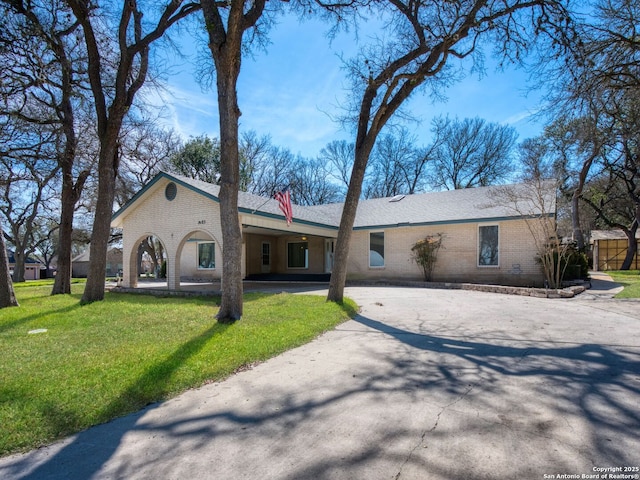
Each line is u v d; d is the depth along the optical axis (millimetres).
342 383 4359
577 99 9523
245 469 2664
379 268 18844
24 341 6328
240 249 8023
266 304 10094
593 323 7312
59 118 13891
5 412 3535
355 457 2775
